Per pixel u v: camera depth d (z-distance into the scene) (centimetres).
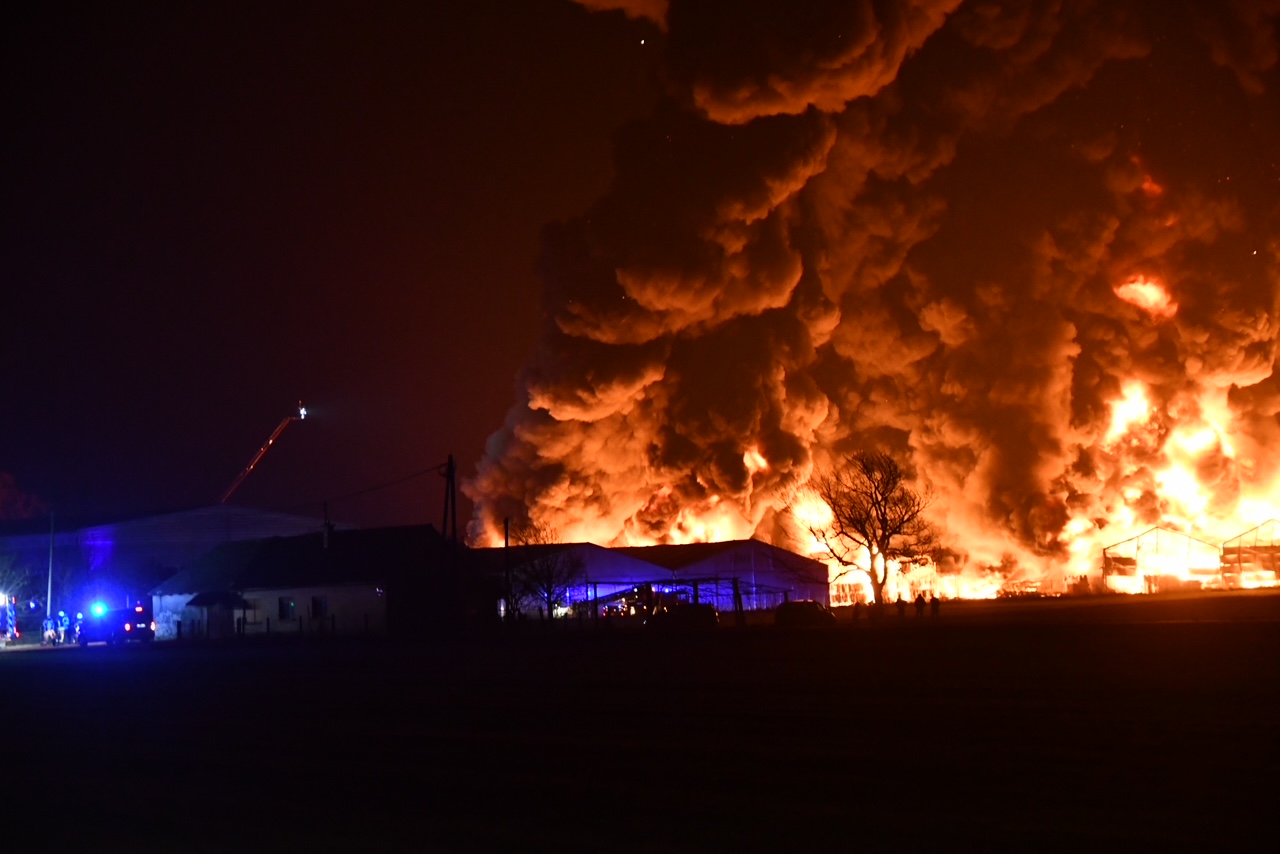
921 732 1916
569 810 1459
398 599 6925
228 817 1491
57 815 1545
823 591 8031
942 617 5962
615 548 7644
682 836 1319
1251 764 1584
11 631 8425
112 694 3156
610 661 3609
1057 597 8225
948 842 1259
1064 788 1483
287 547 7575
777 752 1783
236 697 2884
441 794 1577
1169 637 3672
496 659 3891
